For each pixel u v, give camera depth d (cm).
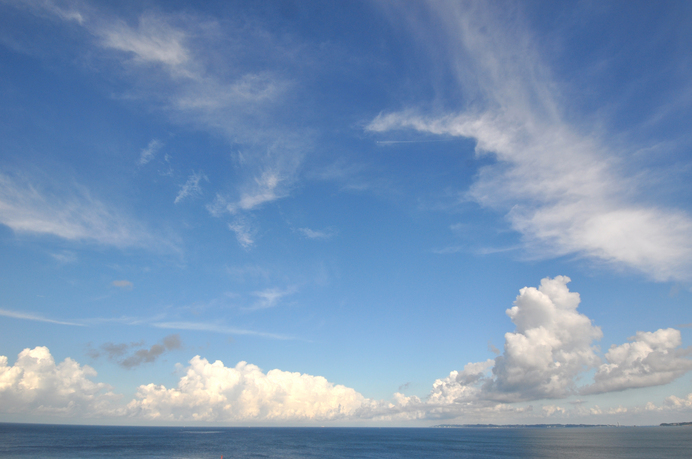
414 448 17388
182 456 12506
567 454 14225
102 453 12975
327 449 16388
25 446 14825
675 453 14388
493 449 16800
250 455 13275
